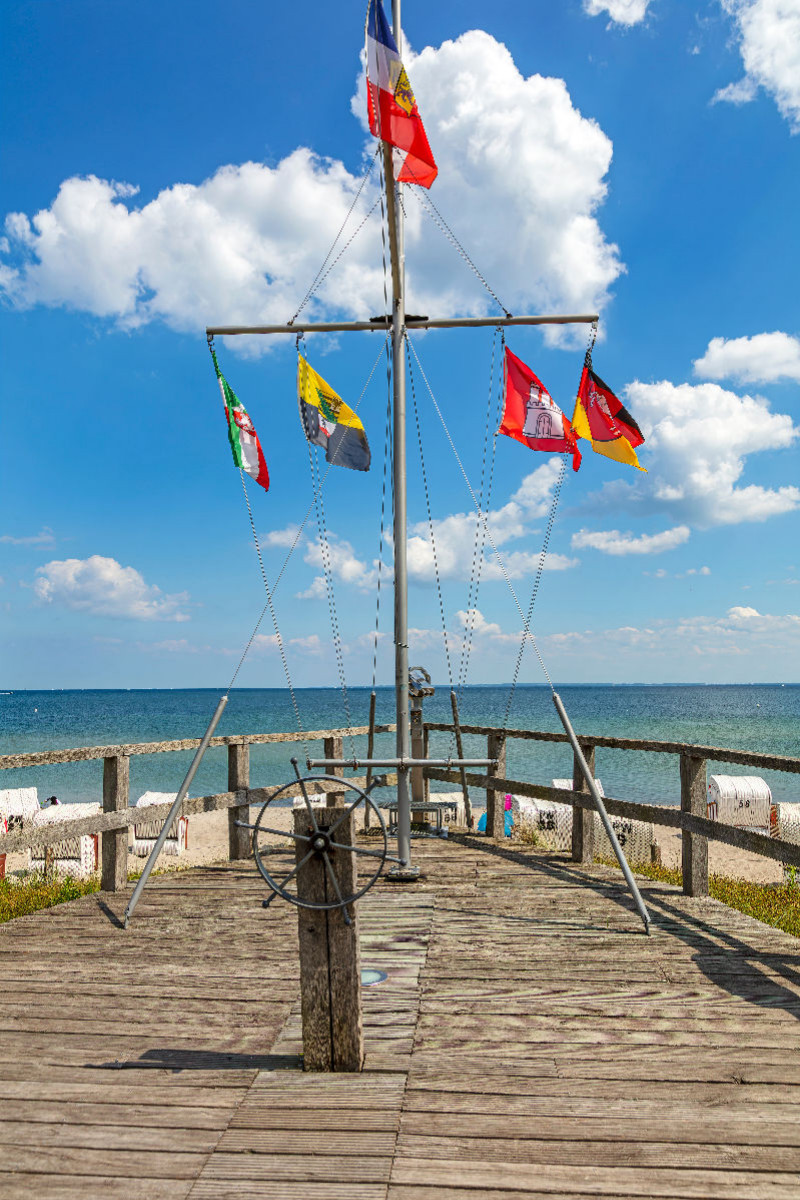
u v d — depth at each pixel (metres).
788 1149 2.39
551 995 3.62
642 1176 2.26
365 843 7.44
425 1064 2.95
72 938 4.56
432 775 8.34
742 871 11.57
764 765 4.48
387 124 5.38
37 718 88.50
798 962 4.06
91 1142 2.46
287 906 5.26
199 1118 2.59
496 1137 2.46
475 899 5.32
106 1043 3.17
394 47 5.38
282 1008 3.52
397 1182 2.24
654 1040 3.15
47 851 9.64
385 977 3.86
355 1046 2.90
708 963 4.04
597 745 6.28
